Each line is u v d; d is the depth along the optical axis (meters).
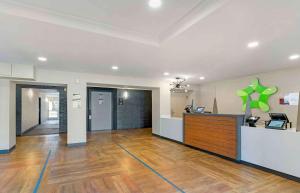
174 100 7.98
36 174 3.03
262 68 4.63
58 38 2.56
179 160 3.83
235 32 2.36
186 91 7.65
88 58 3.67
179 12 2.09
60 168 3.31
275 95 5.00
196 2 1.90
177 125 5.67
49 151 4.55
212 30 2.30
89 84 5.76
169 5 1.93
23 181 2.76
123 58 3.67
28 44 2.80
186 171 3.18
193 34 2.43
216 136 4.16
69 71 5.09
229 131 3.83
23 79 4.36
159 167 3.39
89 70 4.93
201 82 7.23
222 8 1.77
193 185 2.63
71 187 2.56
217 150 4.12
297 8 1.76
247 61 3.91
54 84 5.15
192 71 5.04
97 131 8.07
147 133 7.52
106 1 1.85
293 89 4.58
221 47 2.96
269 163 3.11
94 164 3.54
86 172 3.12
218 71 5.01
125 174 3.03
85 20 2.24
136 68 4.66
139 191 2.44
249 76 5.71
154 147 5.02
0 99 4.35
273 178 2.87
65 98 7.88
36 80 4.67
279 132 2.97
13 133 4.77
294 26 2.17
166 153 4.39
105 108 8.60
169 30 2.56
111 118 8.73
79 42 2.73
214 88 7.08
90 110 8.26
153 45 2.87
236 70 4.89
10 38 2.54
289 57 3.57
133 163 3.61
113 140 6.02
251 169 3.28
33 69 4.31
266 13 1.87
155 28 2.52
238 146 3.62
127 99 9.06
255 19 2.00
